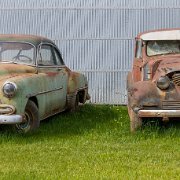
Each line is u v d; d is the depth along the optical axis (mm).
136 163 8289
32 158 8570
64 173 7777
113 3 15141
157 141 9656
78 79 12531
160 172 7812
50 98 10914
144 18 15102
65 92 11812
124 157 8617
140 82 10039
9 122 9539
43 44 11258
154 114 9750
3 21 15258
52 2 15227
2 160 8461
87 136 10125
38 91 10312
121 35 15180
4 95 9539
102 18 15188
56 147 9234
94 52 15242
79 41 15242
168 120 10055
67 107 12125
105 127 11016
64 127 11008
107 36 15203
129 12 15117
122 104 15281
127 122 11539
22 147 9203
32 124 10188
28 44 11008
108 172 7824
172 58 10547
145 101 9750
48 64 11203
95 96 15336
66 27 15227
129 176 7621
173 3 15039
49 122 11500
